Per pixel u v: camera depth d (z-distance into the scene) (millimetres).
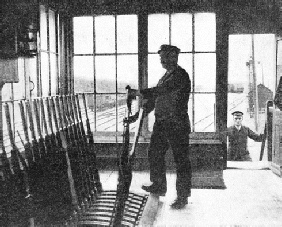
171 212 3547
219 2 5273
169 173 5141
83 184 3533
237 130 7809
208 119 5453
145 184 4371
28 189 2660
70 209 3018
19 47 2967
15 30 2793
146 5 5379
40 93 4391
